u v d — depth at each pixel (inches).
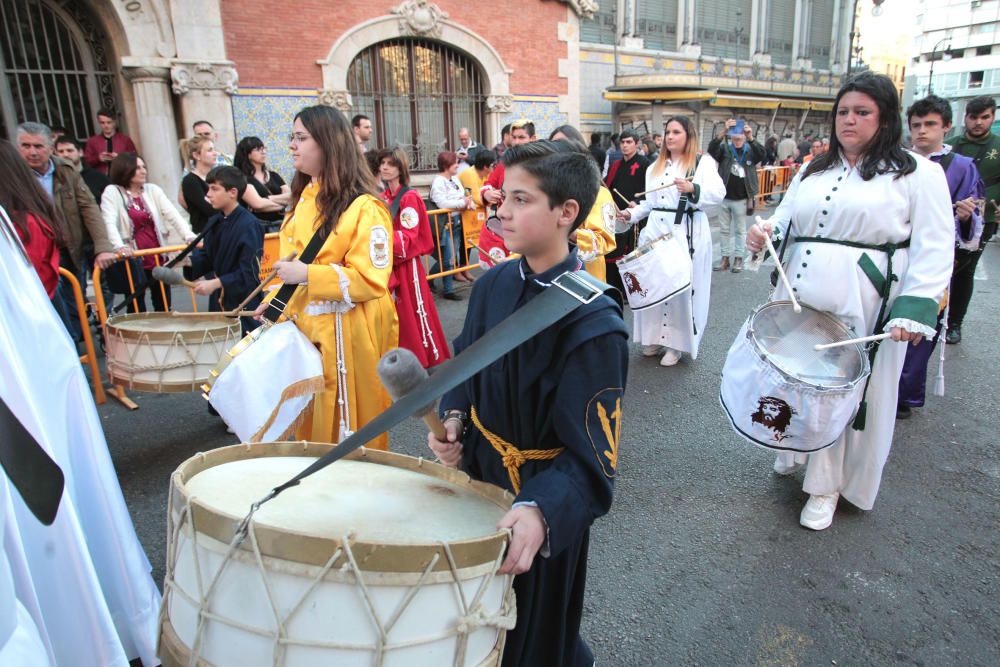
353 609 40.0
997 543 118.3
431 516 51.0
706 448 154.5
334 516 48.8
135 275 212.4
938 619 99.7
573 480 51.9
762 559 113.7
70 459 74.5
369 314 111.5
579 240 161.0
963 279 219.9
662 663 91.0
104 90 379.6
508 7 518.3
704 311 204.7
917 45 1995.6
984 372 203.6
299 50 425.7
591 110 674.2
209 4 374.6
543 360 54.7
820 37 976.3
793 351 106.3
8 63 353.7
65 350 71.7
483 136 537.6
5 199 121.3
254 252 147.6
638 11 713.0
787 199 119.7
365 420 114.2
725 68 808.9
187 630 43.9
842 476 121.2
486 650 46.9
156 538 118.0
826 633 96.8
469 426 65.0
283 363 105.4
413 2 466.0
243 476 54.2
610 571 110.3
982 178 211.5
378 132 488.1
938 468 145.2
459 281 330.3
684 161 195.0
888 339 106.6
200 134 215.5
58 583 66.7
